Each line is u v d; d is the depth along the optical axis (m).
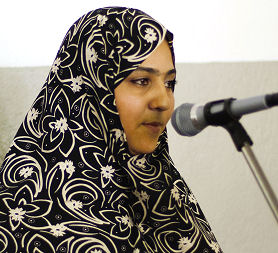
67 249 2.14
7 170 2.35
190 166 3.78
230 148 3.88
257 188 3.94
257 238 3.92
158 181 2.39
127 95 2.32
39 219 2.20
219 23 3.85
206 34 3.82
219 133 3.86
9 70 3.31
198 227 2.53
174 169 2.64
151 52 2.34
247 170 3.92
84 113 2.33
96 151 2.30
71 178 2.26
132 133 2.33
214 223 3.83
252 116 4.00
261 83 3.97
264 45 3.98
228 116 1.76
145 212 2.38
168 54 2.40
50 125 2.36
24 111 3.32
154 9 3.67
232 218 3.87
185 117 1.88
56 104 2.38
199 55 3.81
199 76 3.80
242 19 3.91
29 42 3.35
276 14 3.99
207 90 3.82
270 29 3.98
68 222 2.20
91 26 2.41
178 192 2.46
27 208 2.23
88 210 2.24
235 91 3.89
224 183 3.86
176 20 3.74
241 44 3.92
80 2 3.44
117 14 2.40
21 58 3.34
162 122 2.34
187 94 3.77
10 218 2.21
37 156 2.36
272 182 4.02
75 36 2.44
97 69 2.35
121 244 2.21
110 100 2.31
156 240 2.39
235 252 3.87
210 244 2.51
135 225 2.34
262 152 4.02
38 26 3.37
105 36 2.38
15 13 3.32
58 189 2.25
